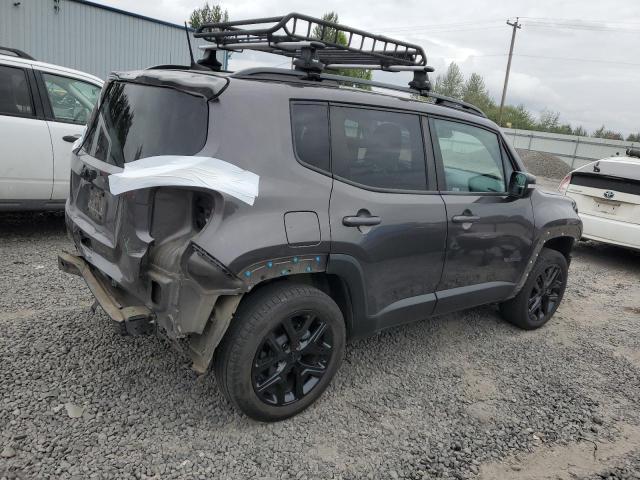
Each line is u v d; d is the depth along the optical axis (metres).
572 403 3.60
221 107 2.64
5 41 16.02
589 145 36.25
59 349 3.52
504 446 3.05
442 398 3.49
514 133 38.75
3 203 5.54
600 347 4.62
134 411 2.96
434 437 3.06
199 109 2.66
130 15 18.62
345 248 2.98
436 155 3.67
